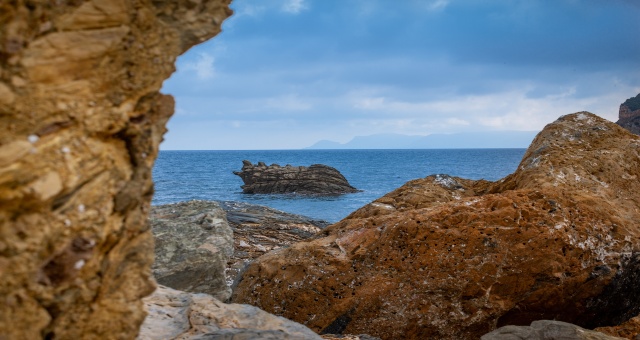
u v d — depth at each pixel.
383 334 6.52
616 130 9.67
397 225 6.86
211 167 114.94
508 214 6.72
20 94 2.06
